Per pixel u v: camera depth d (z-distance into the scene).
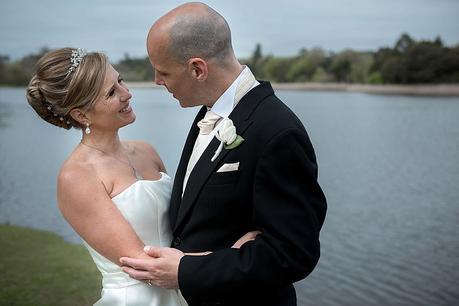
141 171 2.90
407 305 7.73
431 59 66.50
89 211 2.56
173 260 2.38
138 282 2.69
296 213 2.28
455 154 23.47
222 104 2.46
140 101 70.31
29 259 7.08
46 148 27.98
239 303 2.45
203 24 2.35
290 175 2.30
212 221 2.42
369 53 83.44
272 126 2.31
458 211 13.50
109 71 2.65
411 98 59.22
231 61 2.45
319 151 24.77
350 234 11.65
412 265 9.45
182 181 2.64
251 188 2.34
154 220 2.73
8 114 50.62
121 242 2.51
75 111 2.64
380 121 37.38
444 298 8.00
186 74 2.38
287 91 82.81
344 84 82.56
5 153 25.88
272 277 2.26
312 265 2.32
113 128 2.71
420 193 15.95
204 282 2.31
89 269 6.63
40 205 14.29
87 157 2.69
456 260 9.74
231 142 2.35
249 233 2.38
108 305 2.70
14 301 5.53
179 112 49.34
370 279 8.80
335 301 7.90
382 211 13.76
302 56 87.38
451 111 43.72
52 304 5.48
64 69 2.59
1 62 94.38
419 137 29.36
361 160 22.12
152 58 2.41
